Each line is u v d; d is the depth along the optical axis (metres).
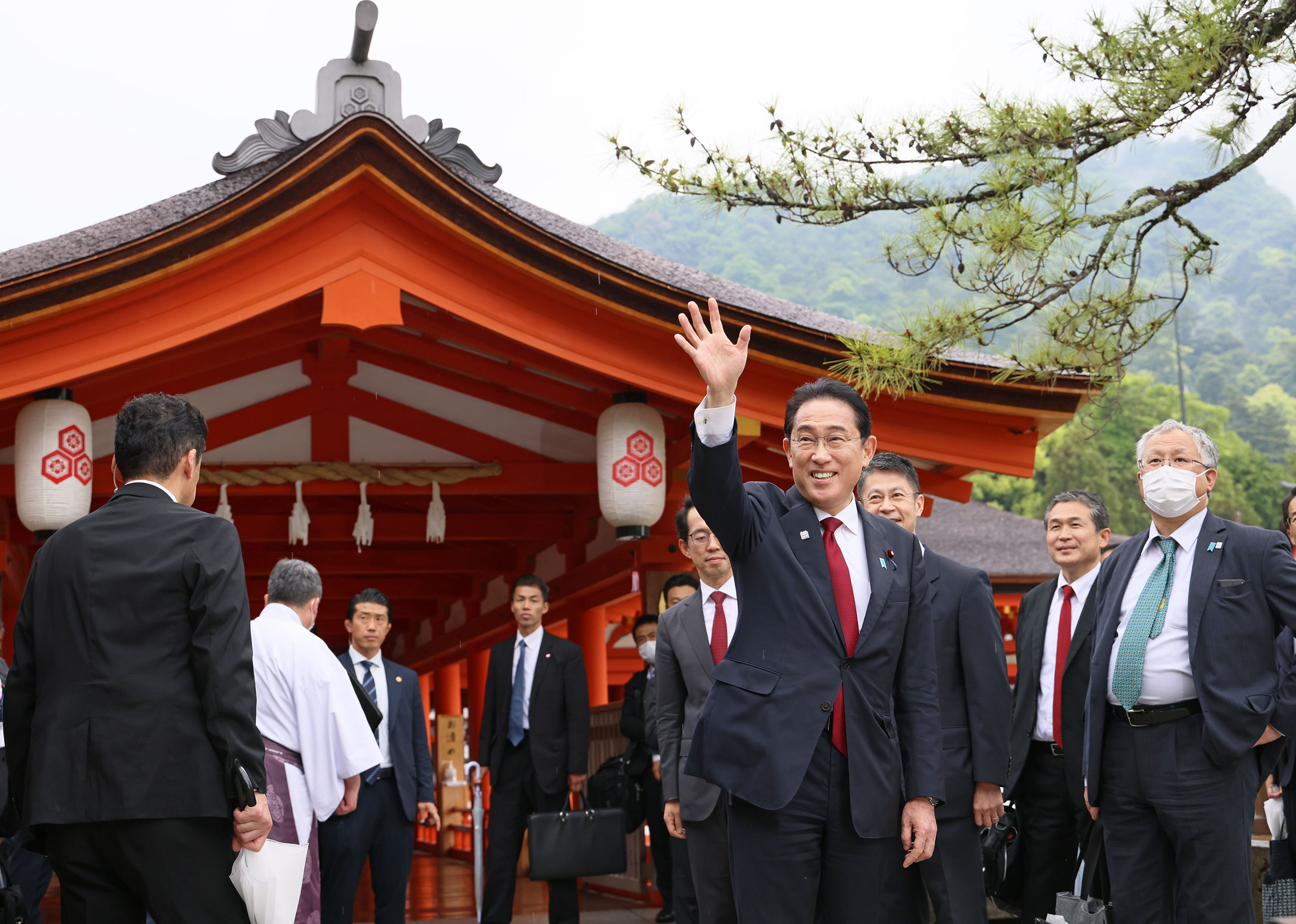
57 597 3.25
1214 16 5.93
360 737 4.94
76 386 7.75
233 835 3.26
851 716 3.01
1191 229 6.66
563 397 9.29
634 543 9.61
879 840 3.01
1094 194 6.34
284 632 4.93
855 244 93.62
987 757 4.43
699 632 5.22
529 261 7.65
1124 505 47.47
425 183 7.38
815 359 8.05
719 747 2.99
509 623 14.44
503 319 7.76
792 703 2.98
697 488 2.99
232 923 3.20
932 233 6.31
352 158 7.31
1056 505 5.33
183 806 3.12
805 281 85.69
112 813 3.09
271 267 7.45
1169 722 4.04
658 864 7.36
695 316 3.01
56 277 7.03
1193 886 3.97
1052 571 15.96
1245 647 3.98
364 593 6.33
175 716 3.17
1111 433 51.97
